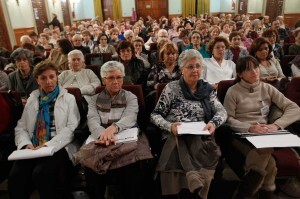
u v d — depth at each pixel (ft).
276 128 5.32
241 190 5.22
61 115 5.74
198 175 4.62
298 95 6.32
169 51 8.15
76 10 44.01
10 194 4.99
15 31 24.54
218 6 47.34
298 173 4.86
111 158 4.78
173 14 46.73
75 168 5.80
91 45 18.42
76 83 8.80
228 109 5.95
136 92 6.30
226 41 8.66
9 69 10.28
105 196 5.93
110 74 5.69
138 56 11.78
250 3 39.04
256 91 5.94
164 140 5.46
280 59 11.05
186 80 5.69
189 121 5.57
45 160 5.09
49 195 4.94
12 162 5.63
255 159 4.84
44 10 31.73
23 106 6.38
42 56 13.07
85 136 5.83
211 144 5.05
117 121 5.75
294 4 29.81
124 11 46.50
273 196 5.68
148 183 5.75
